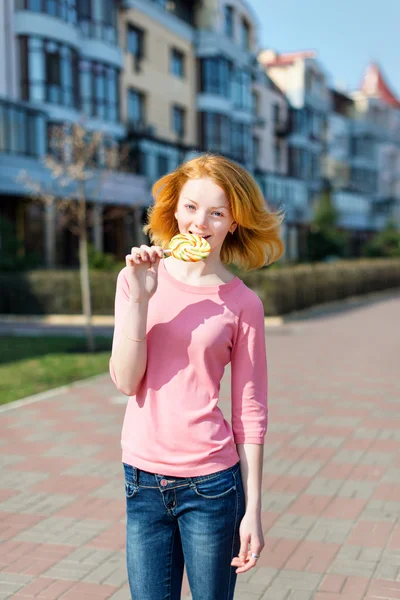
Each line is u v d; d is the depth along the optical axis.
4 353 12.26
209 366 2.09
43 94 25.53
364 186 62.53
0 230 20.69
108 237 30.14
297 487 5.16
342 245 44.03
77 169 12.83
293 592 3.57
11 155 22.67
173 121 35.12
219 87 37.12
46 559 3.98
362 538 4.23
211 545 2.06
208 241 2.19
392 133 67.88
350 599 3.49
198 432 2.07
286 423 7.11
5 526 4.46
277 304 17.58
